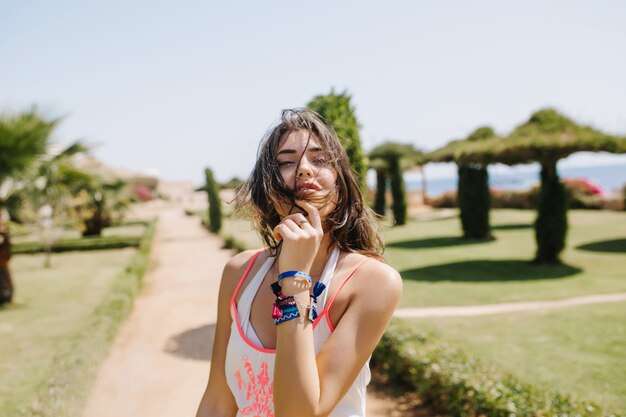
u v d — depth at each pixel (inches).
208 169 1061.8
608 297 358.6
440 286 426.9
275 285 49.6
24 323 362.3
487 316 322.3
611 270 463.5
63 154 433.1
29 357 277.6
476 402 163.9
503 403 154.0
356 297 51.0
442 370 184.1
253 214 58.9
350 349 48.6
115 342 304.0
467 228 765.3
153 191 2554.1
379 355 233.8
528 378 214.1
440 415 184.9
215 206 1054.4
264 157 55.1
